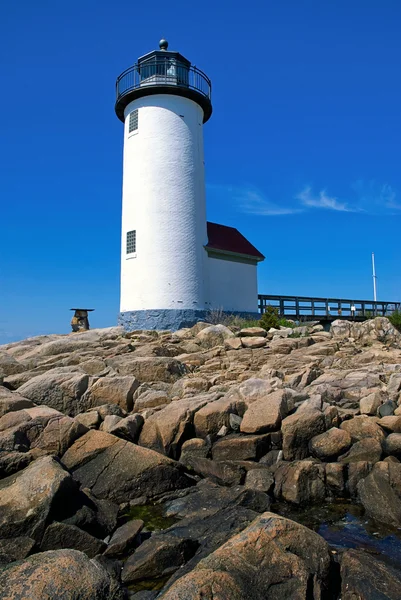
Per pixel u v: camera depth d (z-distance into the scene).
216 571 4.51
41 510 6.16
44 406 9.55
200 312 22.08
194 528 6.43
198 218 23.08
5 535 6.00
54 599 4.01
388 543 6.21
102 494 7.70
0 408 9.27
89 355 15.38
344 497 7.64
